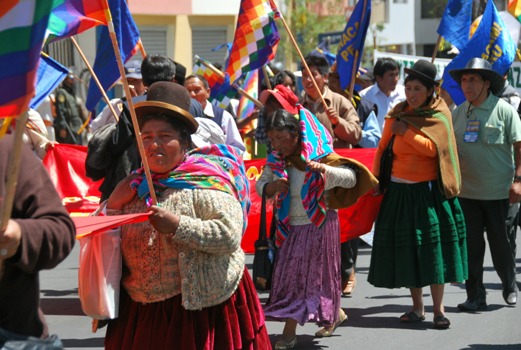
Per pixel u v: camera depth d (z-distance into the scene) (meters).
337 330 8.94
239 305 5.70
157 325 5.57
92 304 5.60
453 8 12.40
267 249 7.81
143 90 9.42
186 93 5.69
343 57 11.36
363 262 12.63
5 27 3.72
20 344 3.90
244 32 11.05
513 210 10.05
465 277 9.02
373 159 9.89
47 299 10.52
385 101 12.70
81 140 21.50
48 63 8.61
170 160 5.52
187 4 33.41
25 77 3.73
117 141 8.30
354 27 11.24
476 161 9.35
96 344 8.51
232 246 5.46
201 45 34.19
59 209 4.10
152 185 5.39
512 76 17.33
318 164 7.70
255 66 11.14
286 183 7.86
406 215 8.77
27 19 3.71
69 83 21.08
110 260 5.57
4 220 3.75
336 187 7.94
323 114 10.07
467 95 9.35
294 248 7.91
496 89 9.41
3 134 3.84
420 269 8.75
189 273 5.45
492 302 10.02
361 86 14.27
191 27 33.75
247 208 5.91
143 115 5.54
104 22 5.44
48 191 4.12
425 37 53.38
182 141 5.56
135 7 32.44
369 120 11.46
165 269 5.51
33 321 4.20
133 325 5.69
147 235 5.54
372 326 9.08
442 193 8.77
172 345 5.51
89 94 9.23
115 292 5.58
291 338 8.27
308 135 7.81
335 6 36.22
